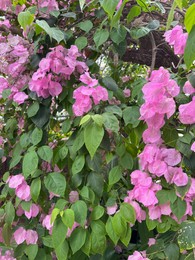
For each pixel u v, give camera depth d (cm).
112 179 53
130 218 50
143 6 55
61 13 62
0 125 76
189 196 49
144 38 70
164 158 50
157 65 76
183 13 57
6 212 59
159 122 49
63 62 56
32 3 63
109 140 53
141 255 51
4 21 63
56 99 60
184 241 46
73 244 51
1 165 75
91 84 52
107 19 56
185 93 49
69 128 57
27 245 58
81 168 53
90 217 53
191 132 49
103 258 57
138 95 53
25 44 60
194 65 51
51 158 56
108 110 53
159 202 49
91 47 59
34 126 61
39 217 62
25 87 59
